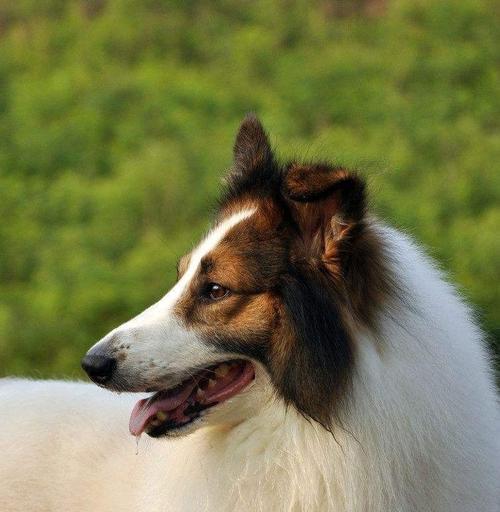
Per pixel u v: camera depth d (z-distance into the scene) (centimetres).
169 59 4656
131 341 810
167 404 823
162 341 811
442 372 809
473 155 3781
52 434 965
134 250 3117
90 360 809
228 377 823
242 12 5012
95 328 2816
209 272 819
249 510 827
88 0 5112
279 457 819
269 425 820
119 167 3759
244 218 830
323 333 785
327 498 812
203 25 4884
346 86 4334
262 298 802
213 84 4419
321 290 790
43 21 5025
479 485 826
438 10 4869
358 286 791
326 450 804
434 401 801
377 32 4869
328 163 841
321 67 4434
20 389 1021
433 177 3612
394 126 4053
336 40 4819
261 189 851
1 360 2650
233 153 924
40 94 4294
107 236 3209
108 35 4747
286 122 3928
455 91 4378
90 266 3022
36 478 945
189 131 3944
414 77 4466
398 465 795
